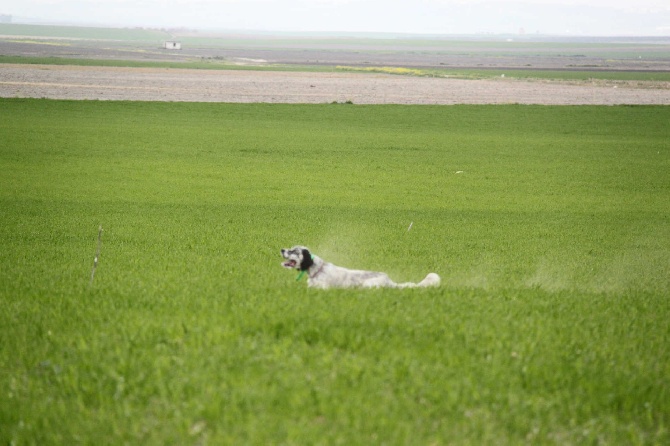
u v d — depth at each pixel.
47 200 35.56
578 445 7.22
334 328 10.04
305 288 13.53
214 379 8.31
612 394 8.20
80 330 10.71
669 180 46.47
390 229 28.95
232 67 159.38
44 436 7.30
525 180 45.97
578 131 68.38
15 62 143.38
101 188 39.66
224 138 60.19
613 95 110.75
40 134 57.94
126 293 13.34
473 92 111.06
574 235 28.92
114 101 78.62
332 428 7.21
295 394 7.82
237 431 7.10
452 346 9.62
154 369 8.69
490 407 7.90
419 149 57.84
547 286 17.08
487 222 32.03
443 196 40.16
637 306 13.24
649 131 68.69
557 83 136.88
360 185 43.09
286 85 113.62
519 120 74.88
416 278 18.44
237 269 17.75
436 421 7.52
